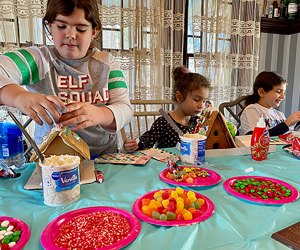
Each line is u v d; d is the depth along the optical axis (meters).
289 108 2.96
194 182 0.79
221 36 2.53
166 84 2.37
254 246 0.50
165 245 0.50
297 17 2.74
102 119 0.88
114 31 2.15
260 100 1.92
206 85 1.55
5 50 1.88
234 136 1.23
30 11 1.91
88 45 0.98
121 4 2.14
